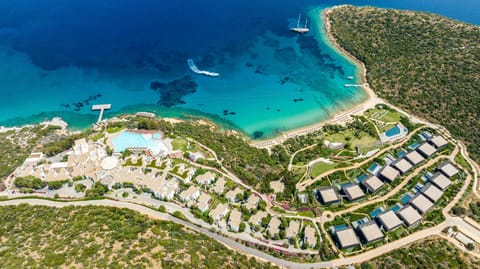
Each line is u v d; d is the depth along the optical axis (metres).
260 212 143.88
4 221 136.12
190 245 123.69
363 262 129.00
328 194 152.00
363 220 144.50
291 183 157.38
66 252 114.69
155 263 111.19
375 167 168.88
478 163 169.00
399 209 144.75
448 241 135.75
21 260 111.62
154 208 145.00
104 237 123.44
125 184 152.12
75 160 162.50
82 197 150.38
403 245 135.00
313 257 130.88
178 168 159.62
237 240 135.12
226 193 150.75
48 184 154.12
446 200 151.38
